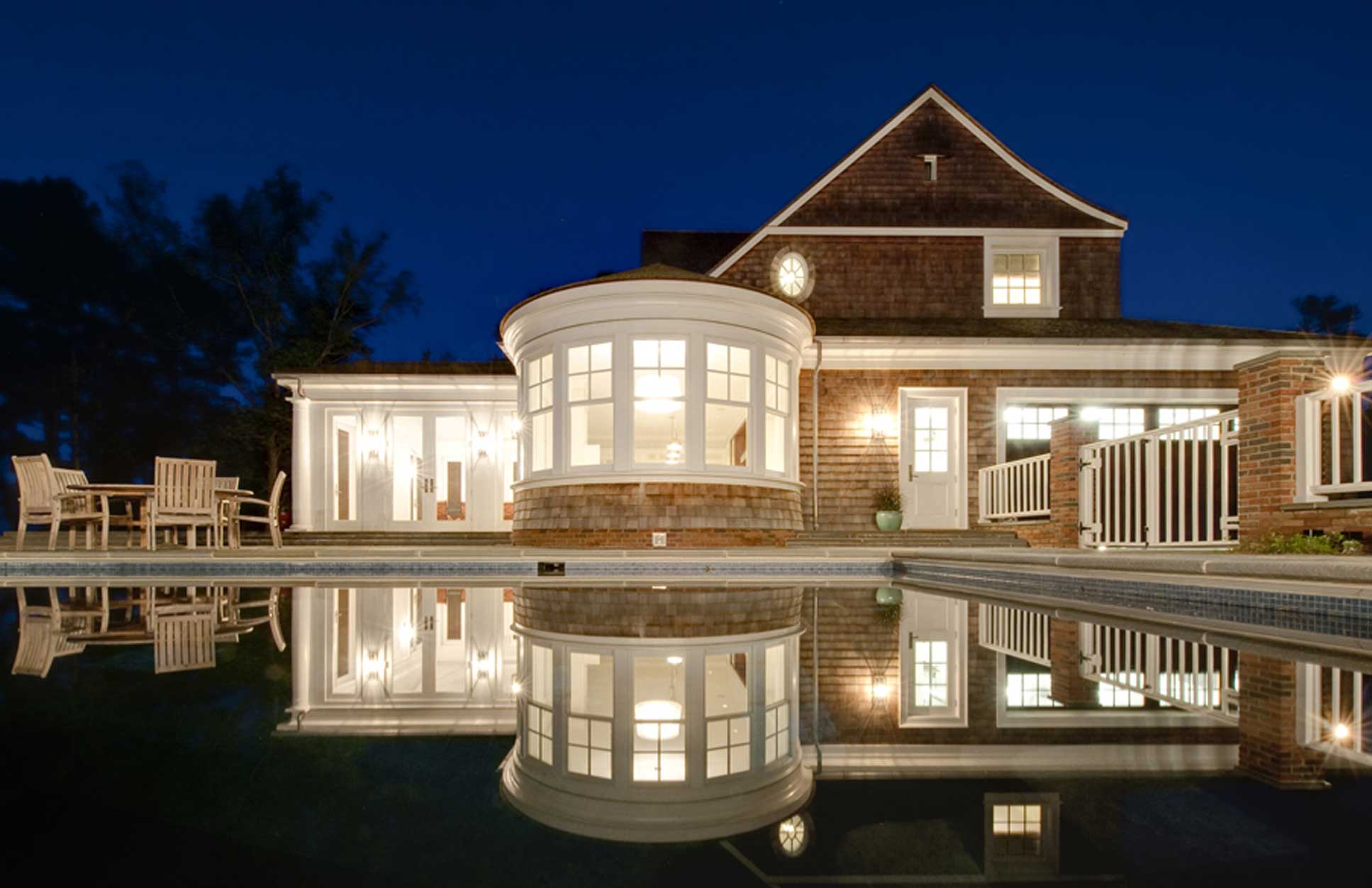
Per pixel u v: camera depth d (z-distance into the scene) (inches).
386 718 67.2
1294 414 195.9
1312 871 33.3
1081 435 302.2
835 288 512.4
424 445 470.9
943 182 522.0
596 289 343.3
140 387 962.7
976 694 78.2
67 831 39.0
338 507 478.6
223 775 49.9
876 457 431.8
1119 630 133.5
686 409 345.1
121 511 705.6
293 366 840.3
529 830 39.8
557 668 93.4
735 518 346.3
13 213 940.6
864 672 91.8
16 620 152.0
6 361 932.0
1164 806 43.4
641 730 62.7
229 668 94.4
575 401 358.3
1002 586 220.5
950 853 36.1
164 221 966.4
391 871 33.9
